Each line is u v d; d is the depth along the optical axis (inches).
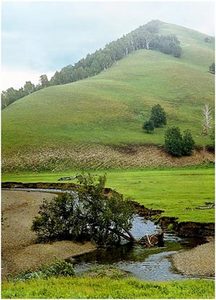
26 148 5300.2
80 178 1659.7
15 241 1612.9
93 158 5196.9
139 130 6102.4
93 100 7047.2
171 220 1857.8
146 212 2111.2
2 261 1355.8
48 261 1364.4
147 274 1189.7
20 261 1354.6
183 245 1507.1
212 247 1423.5
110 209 1584.6
